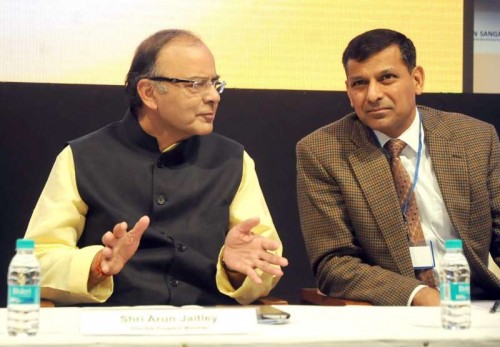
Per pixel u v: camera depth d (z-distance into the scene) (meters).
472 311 2.49
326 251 3.37
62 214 3.06
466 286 2.09
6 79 4.02
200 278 3.08
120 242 2.68
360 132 3.43
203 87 3.09
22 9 4.04
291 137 4.11
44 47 4.05
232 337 1.89
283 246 4.13
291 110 4.11
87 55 4.09
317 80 4.29
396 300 3.07
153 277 3.06
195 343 1.86
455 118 3.50
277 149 4.11
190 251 3.08
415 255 3.27
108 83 4.10
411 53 3.35
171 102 3.08
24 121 3.93
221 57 4.20
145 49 3.15
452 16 4.33
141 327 1.96
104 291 2.87
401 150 3.38
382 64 3.28
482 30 4.34
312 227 3.43
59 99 3.95
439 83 4.37
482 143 3.44
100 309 2.25
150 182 3.13
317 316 2.34
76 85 3.96
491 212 3.43
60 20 4.07
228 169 3.24
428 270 3.28
